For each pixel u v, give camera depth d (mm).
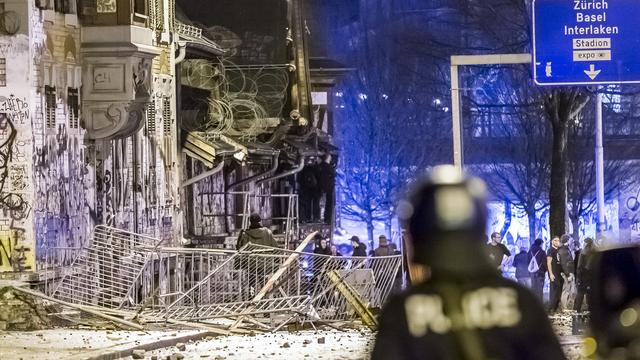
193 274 47312
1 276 45812
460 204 8609
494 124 132250
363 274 48719
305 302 44969
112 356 33062
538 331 8414
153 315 44031
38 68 47375
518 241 135125
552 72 59781
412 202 8719
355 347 35781
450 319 8406
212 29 92000
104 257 49375
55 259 48219
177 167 67312
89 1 51875
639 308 12695
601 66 59688
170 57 66438
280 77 91625
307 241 47781
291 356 32938
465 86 130625
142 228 60344
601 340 12812
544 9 59719
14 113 46250
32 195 46219
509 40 105438
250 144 82625
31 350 33406
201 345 37125
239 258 47844
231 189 81562
